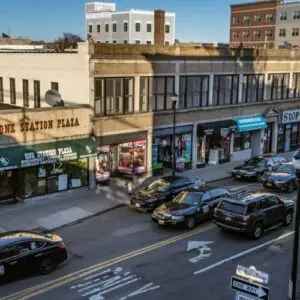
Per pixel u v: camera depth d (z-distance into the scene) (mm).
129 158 31219
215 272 17297
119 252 19109
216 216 21469
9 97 35406
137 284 16172
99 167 29266
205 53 34844
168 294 15492
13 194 26203
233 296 15398
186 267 17703
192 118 34812
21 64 33344
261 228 21203
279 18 107312
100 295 15305
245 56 38156
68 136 27234
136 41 99562
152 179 30703
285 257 18891
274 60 41094
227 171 35469
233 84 37938
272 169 31891
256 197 21609
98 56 27969
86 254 18859
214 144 37594
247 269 9719
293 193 29609
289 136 45062
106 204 26078
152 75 31344
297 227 11539
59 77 29969
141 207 24547
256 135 41375
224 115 37375
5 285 15898
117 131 29766
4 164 24078
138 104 30875
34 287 15758
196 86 34938
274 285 16281
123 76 29641
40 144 25875
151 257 18609
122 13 100188
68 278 16547
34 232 17500
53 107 26297
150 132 31906
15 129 24797
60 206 25516
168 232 21750
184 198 23344
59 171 27078
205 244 20234
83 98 28250
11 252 16031
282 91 42875
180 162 34312
